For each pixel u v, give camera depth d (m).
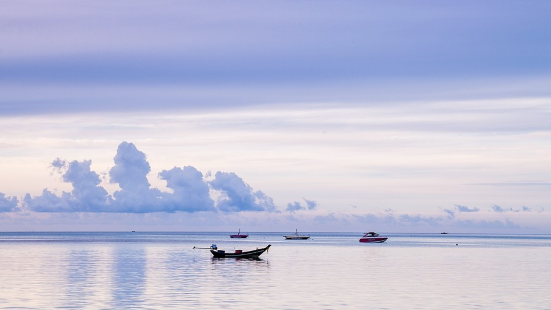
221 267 116.94
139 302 67.00
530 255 173.62
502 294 74.50
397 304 65.94
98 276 96.94
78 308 62.88
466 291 77.31
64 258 146.88
